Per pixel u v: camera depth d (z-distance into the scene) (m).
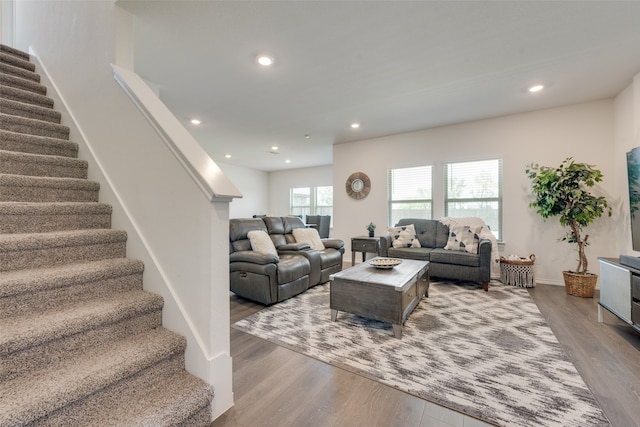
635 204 2.58
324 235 7.88
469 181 4.55
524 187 4.09
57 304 1.34
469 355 2.00
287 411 1.45
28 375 1.10
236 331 2.42
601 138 3.61
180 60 2.72
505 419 1.40
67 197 1.88
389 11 2.06
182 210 1.44
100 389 1.11
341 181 5.83
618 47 2.47
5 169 1.78
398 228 4.61
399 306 2.27
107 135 1.96
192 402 1.23
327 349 2.10
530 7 2.01
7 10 3.52
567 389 1.62
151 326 1.50
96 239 1.64
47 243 1.47
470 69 2.87
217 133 5.18
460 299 3.26
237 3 1.98
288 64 2.80
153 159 1.60
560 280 3.87
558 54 2.60
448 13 2.08
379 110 4.02
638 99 2.92
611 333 2.34
